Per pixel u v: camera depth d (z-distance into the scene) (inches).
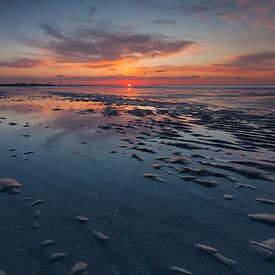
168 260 82.3
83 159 195.8
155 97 1250.0
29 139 261.9
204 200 128.6
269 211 116.6
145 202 125.9
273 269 77.8
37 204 122.2
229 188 143.4
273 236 96.3
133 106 702.5
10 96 1189.7
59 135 283.9
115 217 111.0
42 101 866.1
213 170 172.4
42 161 189.8
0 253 85.1
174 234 97.9
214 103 815.1
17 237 94.6
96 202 125.3
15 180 152.3
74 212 114.7
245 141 259.3
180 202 126.2
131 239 94.3
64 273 76.0
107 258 83.0
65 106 684.7
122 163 187.3
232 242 92.5
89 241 92.6
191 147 235.0
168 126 354.0
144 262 81.2
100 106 695.7
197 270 77.7
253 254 85.3
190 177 160.1
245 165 182.5
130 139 266.8
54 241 92.2
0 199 127.3
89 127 339.9
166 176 161.9
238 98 1129.4
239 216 112.2
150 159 197.3
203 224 105.5
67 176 160.4
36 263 80.4
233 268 78.5
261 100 961.5
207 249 88.2
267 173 166.1
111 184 148.6
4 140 256.1
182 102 869.2
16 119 409.1
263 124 367.6
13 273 75.9
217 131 315.0
